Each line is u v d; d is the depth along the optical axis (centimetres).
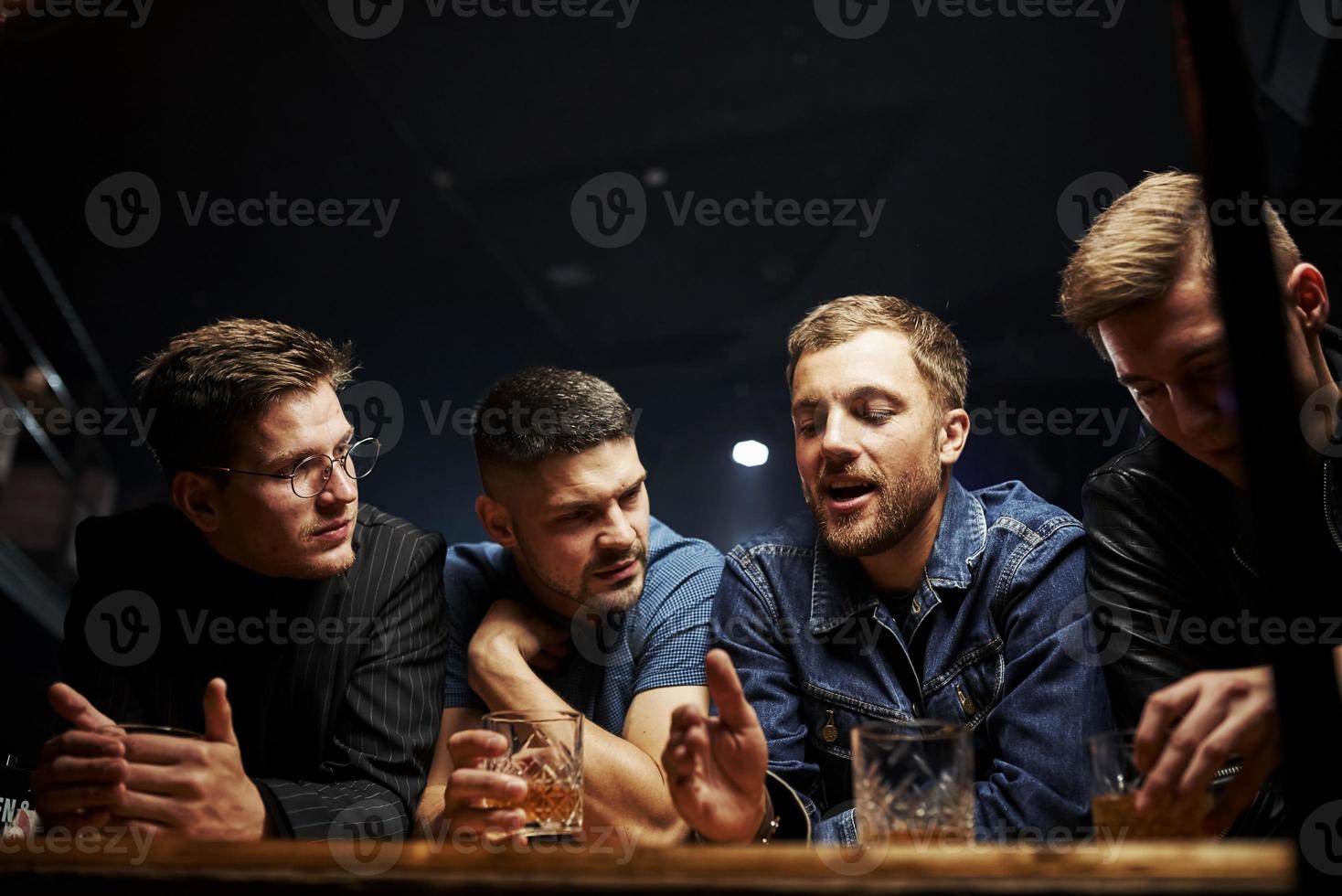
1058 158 710
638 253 897
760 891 79
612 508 173
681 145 818
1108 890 74
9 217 652
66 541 651
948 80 696
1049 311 721
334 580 175
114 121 627
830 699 169
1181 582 154
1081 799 145
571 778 124
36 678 562
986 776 162
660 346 966
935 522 172
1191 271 135
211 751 124
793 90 751
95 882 93
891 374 165
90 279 714
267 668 171
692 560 192
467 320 943
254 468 164
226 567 176
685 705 118
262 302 804
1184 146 666
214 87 644
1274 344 76
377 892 86
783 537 184
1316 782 70
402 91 750
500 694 168
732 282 909
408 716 168
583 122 801
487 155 828
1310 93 275
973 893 76
